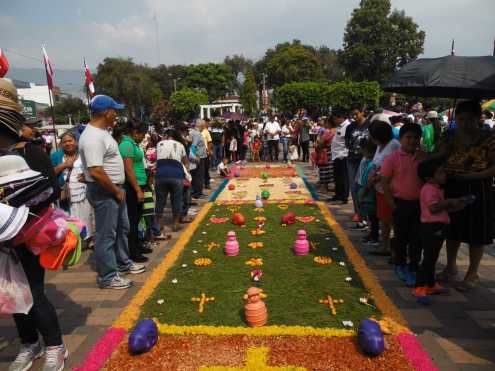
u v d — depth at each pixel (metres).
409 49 57.56
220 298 4.54
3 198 2.99
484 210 4.42
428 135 8.57
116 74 56.19
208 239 6.82
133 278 5.38
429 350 3.52
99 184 4.77
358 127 7.89
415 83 4.28
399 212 5.01
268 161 19.45
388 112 10.26
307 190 11.39
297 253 5.93
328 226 7.47
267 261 5.69
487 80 4.00
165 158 7.07
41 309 3.30
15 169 3.10
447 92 4.90
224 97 79.75
